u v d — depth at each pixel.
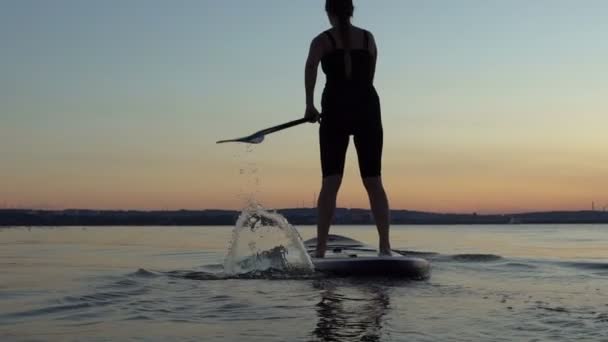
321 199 5.04
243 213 5.24
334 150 5.05
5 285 4.07
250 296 3.48
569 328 2.61
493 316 2.86
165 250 9.27
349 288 3.84
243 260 5.14
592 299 3.42
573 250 10.32
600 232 27.17
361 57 5.10
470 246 11.77
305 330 2.55
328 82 5.12
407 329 2.57
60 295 3.53
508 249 10.62
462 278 4.55
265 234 5.93
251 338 2.41
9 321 2.76
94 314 2.93
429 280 4.37
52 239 14.46
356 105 5.04
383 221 5.08
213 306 3.13
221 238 14.88
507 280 4.43
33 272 5.17
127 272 5.09
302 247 4.88
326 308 3.07
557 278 4.61
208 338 2.41
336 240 6.78
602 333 2.51
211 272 4.89
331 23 5.23
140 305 3.18
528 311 3.00
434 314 2.91
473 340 2.39
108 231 24.38
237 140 5.10
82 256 7.73
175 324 2.69
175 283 4.09
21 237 16.06
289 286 3.92
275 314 2.92
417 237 18.19
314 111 5.08
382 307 3.11
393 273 4.51
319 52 5.08
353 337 2.42
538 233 25.03
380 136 5.13
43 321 2.76
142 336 2.45
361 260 4.54
